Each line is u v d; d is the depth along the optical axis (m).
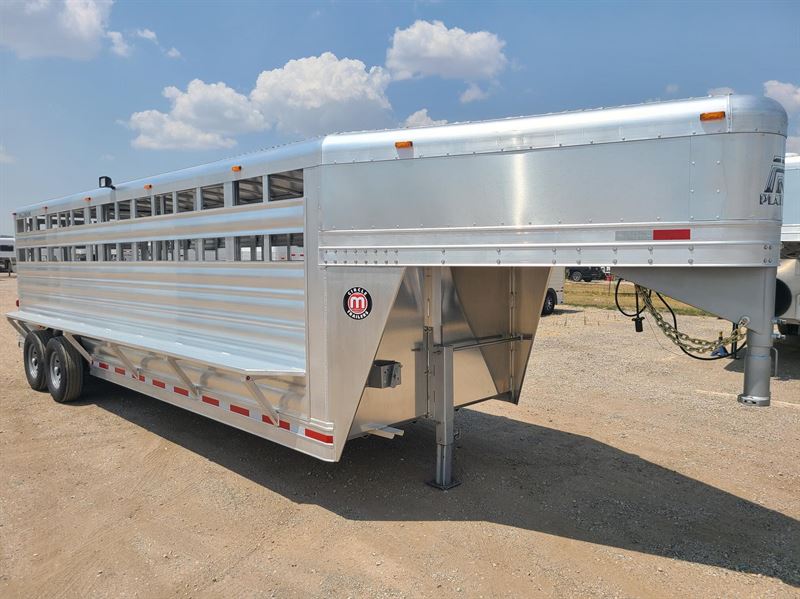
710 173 2.66
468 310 4.28
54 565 3.23
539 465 4.66
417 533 3.55
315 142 3.70
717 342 3.06
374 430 3.74
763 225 2.65
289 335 3.94
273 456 4.91
